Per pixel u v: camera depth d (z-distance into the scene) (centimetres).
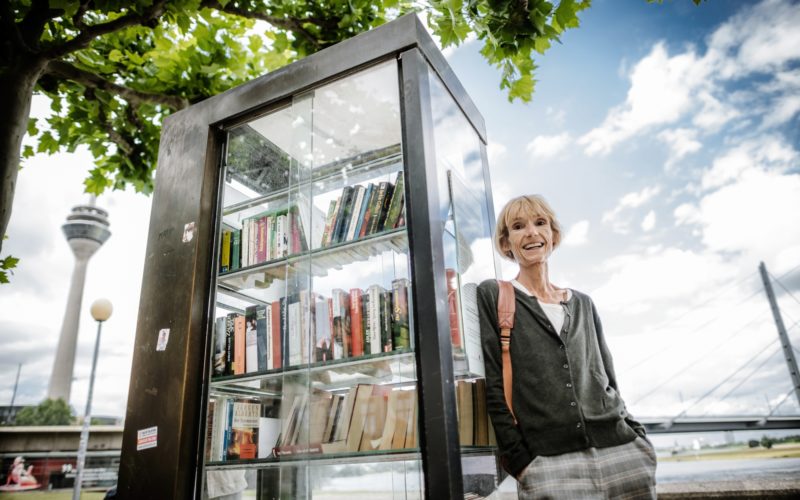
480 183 231
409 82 168
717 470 1673
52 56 216
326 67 189
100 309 1064
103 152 342
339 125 193
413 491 144
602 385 173
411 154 159
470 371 169
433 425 129
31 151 323
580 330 181
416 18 177
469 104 230
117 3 209
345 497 153
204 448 171
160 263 198
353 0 299
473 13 204
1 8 204
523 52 221
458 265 178
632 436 166
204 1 256
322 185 198
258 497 195
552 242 204
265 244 204
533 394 168
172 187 210
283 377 175
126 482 170
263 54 376
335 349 169
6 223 196
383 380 161
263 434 183
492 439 185
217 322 199
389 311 165
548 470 159
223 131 217
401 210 174
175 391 173
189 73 334
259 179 225
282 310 186
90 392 1025
